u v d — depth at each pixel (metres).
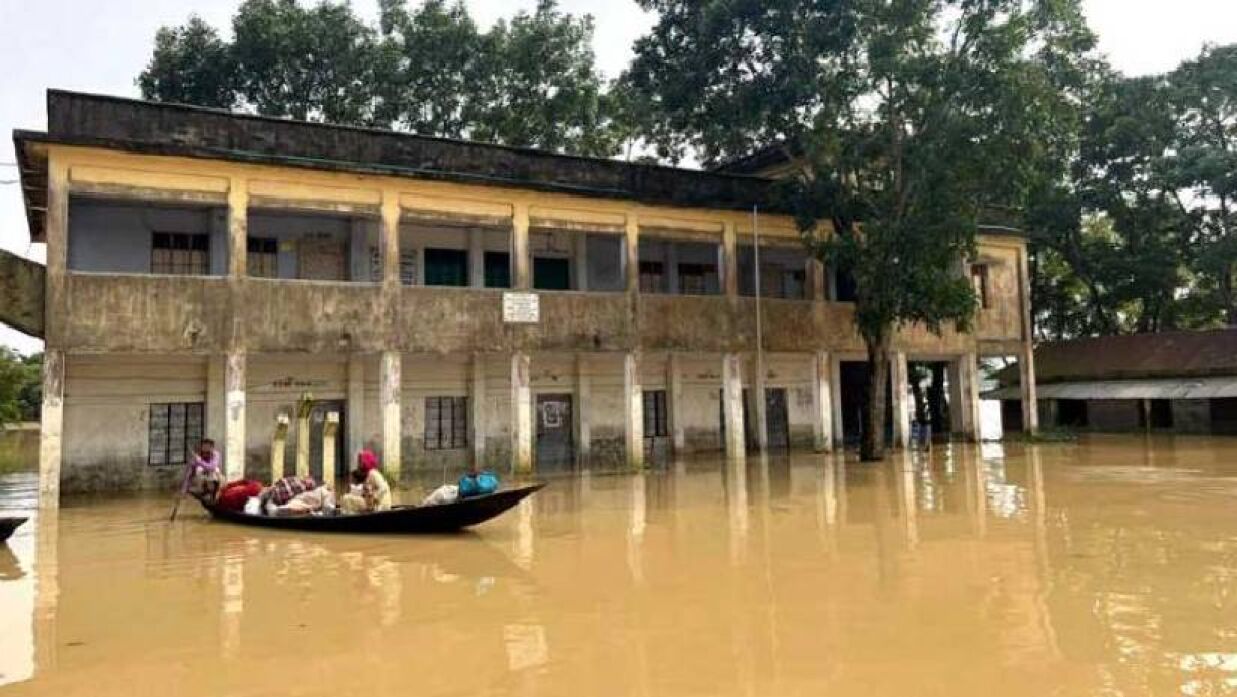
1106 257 36.75
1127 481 17.97
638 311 23.84
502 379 25.08
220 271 21.44
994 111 21.61
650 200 23.47
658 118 27.56
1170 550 10.73
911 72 21.67
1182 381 31.56
